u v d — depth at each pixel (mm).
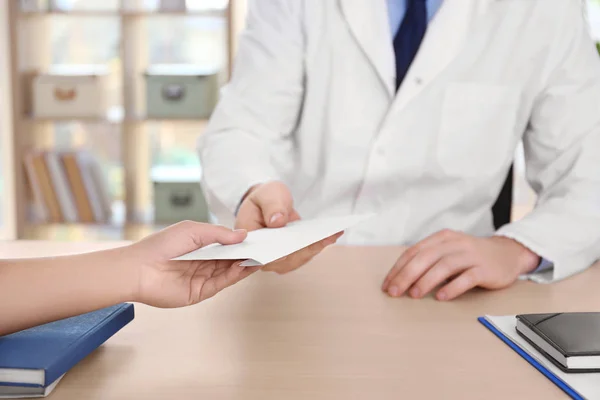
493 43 1346
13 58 2943
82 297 670
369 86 1371
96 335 670
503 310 853
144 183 3162
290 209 1012
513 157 1415
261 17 1413
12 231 3084
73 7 3150
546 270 1047
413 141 1364
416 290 893
